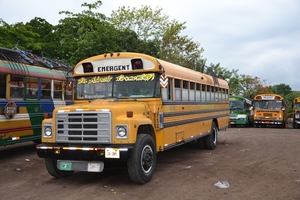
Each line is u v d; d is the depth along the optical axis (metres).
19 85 9.77
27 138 10.03
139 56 7.32
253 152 11.15
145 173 6.58
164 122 7.53
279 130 22.64
